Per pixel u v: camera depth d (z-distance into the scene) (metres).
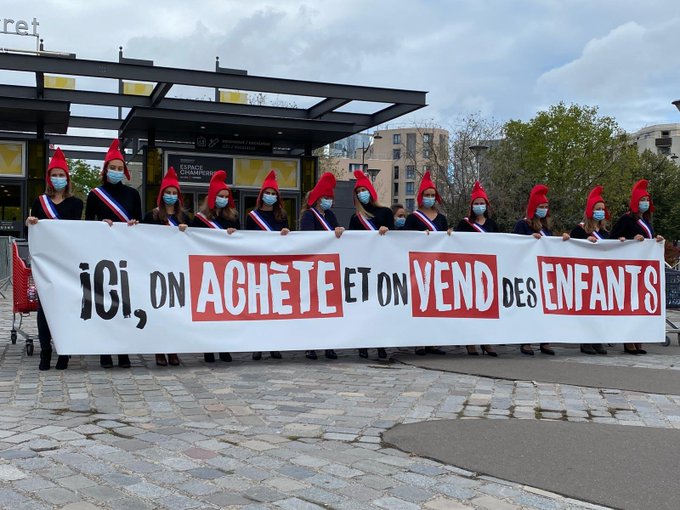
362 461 4.36
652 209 9.66
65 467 4.15
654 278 9.47
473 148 33.47
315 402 5.98
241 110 21.30
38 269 7.07
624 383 6.95
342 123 21.42
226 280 7.75
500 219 35.59
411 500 3.71
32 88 20.34
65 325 7.09
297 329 7.93
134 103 19.78
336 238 8.19
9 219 21.14
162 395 6.16
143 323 7.36
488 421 5.36
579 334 9.05
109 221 7.34
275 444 4.70
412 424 5.23
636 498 3.77
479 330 8.62
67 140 26.25
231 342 7.67
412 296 8.40
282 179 23.47
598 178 43.84
